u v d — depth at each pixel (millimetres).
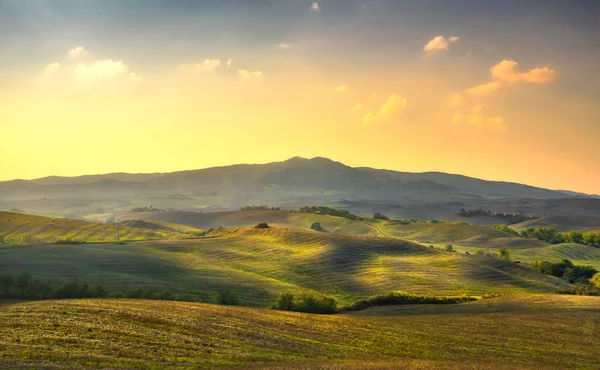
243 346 34812
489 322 51625
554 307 62406
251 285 92062
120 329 35844
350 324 48156
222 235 175375
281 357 32500
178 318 42062
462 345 40906
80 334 33281
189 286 87625
